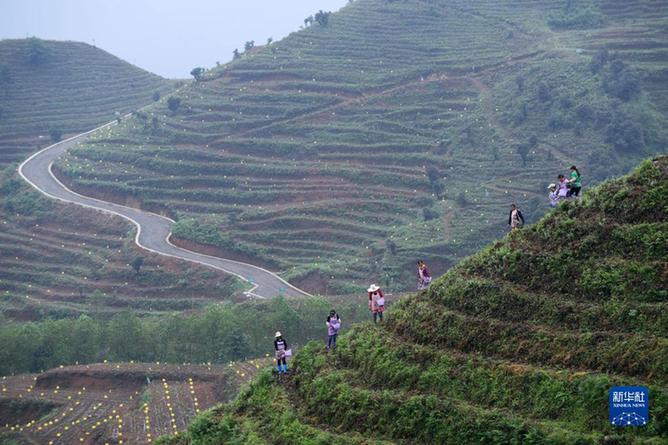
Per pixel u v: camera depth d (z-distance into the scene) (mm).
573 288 62719
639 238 62375
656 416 50250
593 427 52438
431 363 65375
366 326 77688
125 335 173375
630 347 54969
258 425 74875
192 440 80625
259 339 168000
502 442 55031
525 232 71312
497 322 64188
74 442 130250
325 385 71875
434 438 59594
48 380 158250
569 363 57531
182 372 155250
